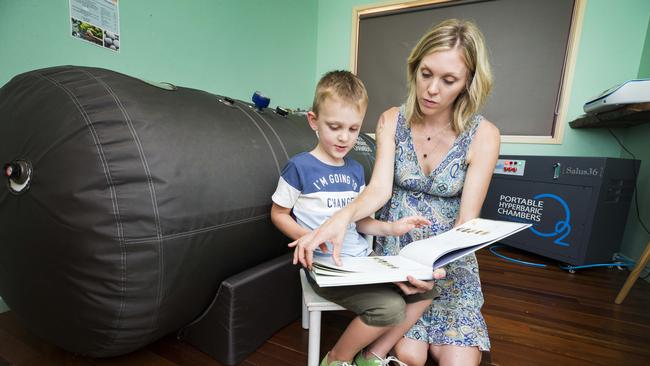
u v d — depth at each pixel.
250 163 0.81
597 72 1.83
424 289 0.62
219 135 0.77
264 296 0.85
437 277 0.58
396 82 2.38
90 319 0.62
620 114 1.42
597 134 1.87
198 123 0.73
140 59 1.23
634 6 1.72
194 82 1.48
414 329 0.82
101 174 0.55
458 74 0.69
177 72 1.39
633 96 1.32
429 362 0.83
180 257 0.64
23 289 0.68
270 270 0.86
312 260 0.62
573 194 1.54
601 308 1.16
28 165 0.60
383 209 0.97
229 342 0.76
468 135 0.81
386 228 0.80
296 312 0.98
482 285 1.34
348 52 2.49
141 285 0.60
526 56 1.98
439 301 0.85
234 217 0.75
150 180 0.59
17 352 0.78
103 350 0.67
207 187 0.68
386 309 0.61
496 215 1.90
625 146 1.80
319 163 0.80
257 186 0.82
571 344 0.93
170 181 0.61
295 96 2.33
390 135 0.92
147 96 0.68
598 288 1.34
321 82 0.79
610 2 1.76
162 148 0.62
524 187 1.75
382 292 0.65
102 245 0.56
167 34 1.33
